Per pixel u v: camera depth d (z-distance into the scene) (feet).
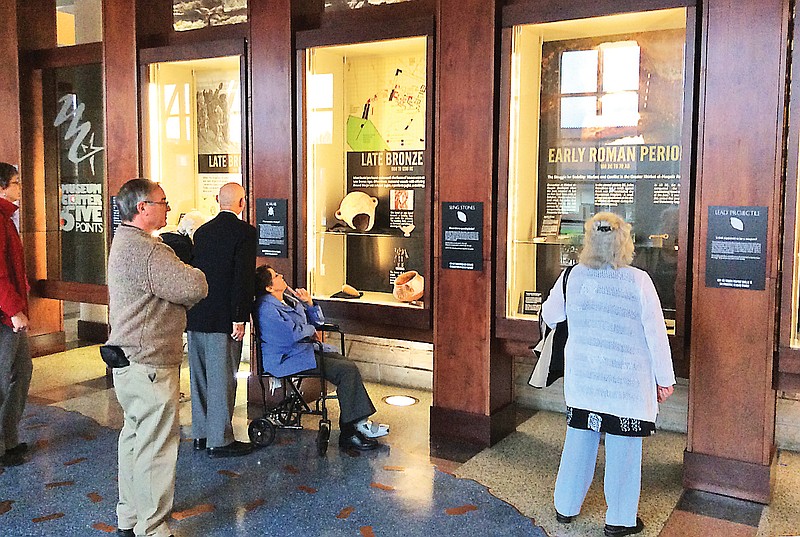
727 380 13.84
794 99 12.98
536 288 17.10
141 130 21.22
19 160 23.93
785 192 13.26
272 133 18.93
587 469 12.75
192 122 22.08
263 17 18.78
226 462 15.58
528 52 16.26
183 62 20.79
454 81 16.31
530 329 16.05
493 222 16.30
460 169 16.44
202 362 16.12
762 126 13.16
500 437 17.11
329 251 19.60
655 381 12.10
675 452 16.39
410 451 16.30
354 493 14.03
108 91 21.66
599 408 12.19
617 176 16.07
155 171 21.45
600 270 12.34
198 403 16.24
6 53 23.67
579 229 16.49
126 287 11.42
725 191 13.57
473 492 14.14
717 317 13.80
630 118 15.85
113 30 21.39
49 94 24.04
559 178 16.74
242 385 22.06
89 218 23.44
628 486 12.34
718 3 13.39
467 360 16.76
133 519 12.24
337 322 18.67
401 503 13.61
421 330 17.71
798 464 15.67
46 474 14.93
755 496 13.75
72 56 23.11
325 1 21.12
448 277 16.83
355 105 19.44
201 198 22.25
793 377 13.53
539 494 14.10
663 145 15.53
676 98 15.33
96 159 23.09
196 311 15.56
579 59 16.28
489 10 15.74
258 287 16.29
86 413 18.97
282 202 18.85
